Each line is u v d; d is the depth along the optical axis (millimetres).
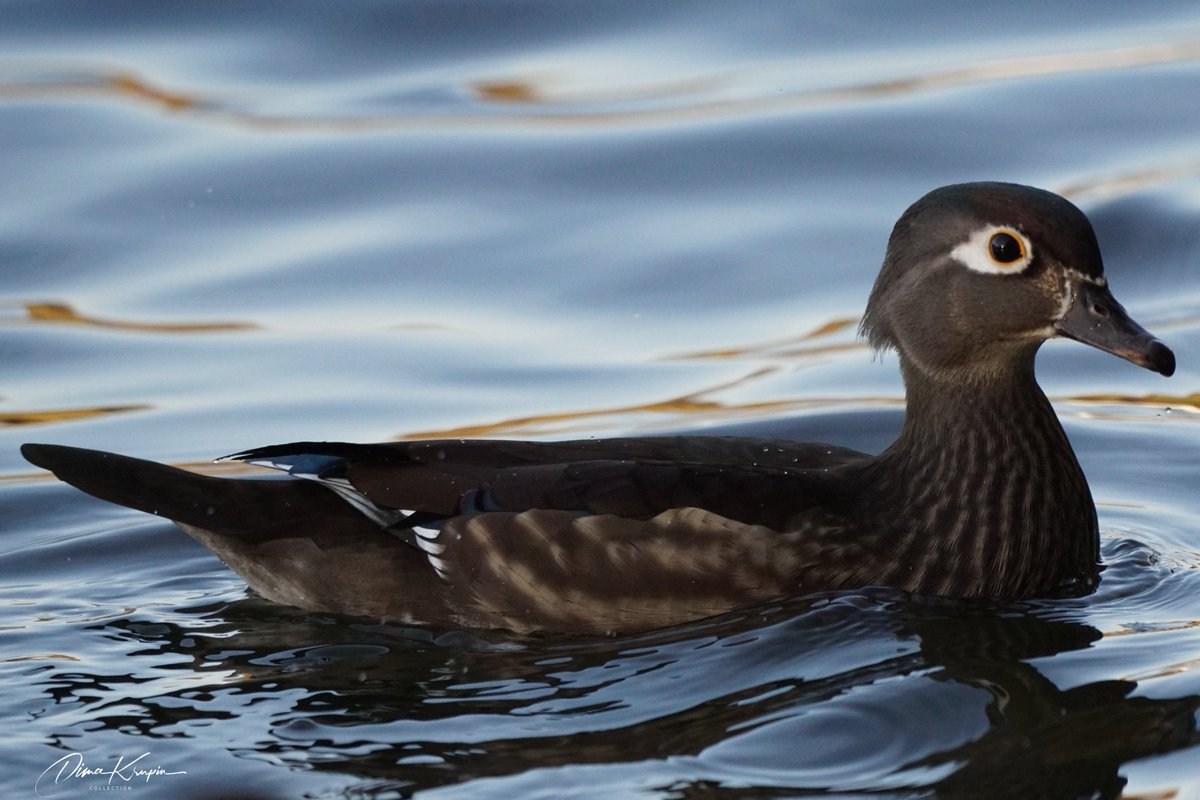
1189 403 14898
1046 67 20625
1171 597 11203
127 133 19781
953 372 11391
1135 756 8984
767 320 16594
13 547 12867
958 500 11242
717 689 10023
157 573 12430
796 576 10906
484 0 22078
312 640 11141
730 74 20859
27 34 21578
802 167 19031
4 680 10484
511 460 11508
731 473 11133
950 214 11258
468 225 18312
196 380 15602
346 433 14617
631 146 19453
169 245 17953
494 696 10094
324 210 18562
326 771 9172
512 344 16234
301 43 21516
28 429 14750
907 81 20484
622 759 9164
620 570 10891
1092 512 11641
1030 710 9578
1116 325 10891
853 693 9836
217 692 10281
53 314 16719
